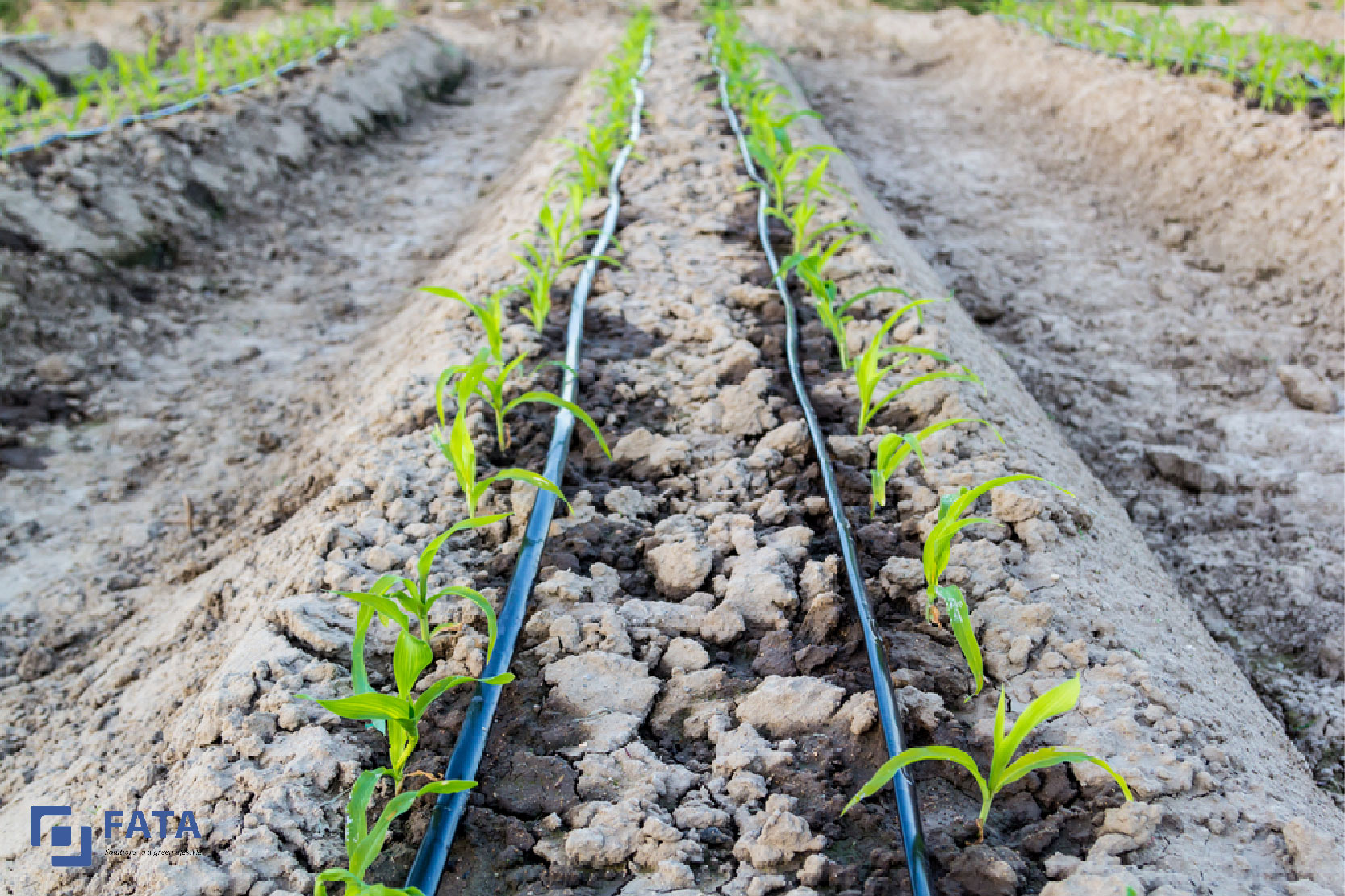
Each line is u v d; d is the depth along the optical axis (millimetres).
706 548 2512
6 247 4617
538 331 3508
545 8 11711
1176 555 3379
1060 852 1744
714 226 4391
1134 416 4109
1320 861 1702
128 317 4871
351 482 2795
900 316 3594
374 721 1847
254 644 2250
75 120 5590
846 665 2174
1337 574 3203
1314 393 4016
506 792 1902
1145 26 8156
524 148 7758
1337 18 8508
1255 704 2453
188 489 3748
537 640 2264
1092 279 5160
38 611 3113
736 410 3090
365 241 6070
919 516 2625
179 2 11820
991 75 8445
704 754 2008
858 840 1790
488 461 2875
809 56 9773
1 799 2342
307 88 7504
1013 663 2139
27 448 3959
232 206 5984
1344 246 4738
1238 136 5633
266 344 4820
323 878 1503
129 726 2400
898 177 6621
